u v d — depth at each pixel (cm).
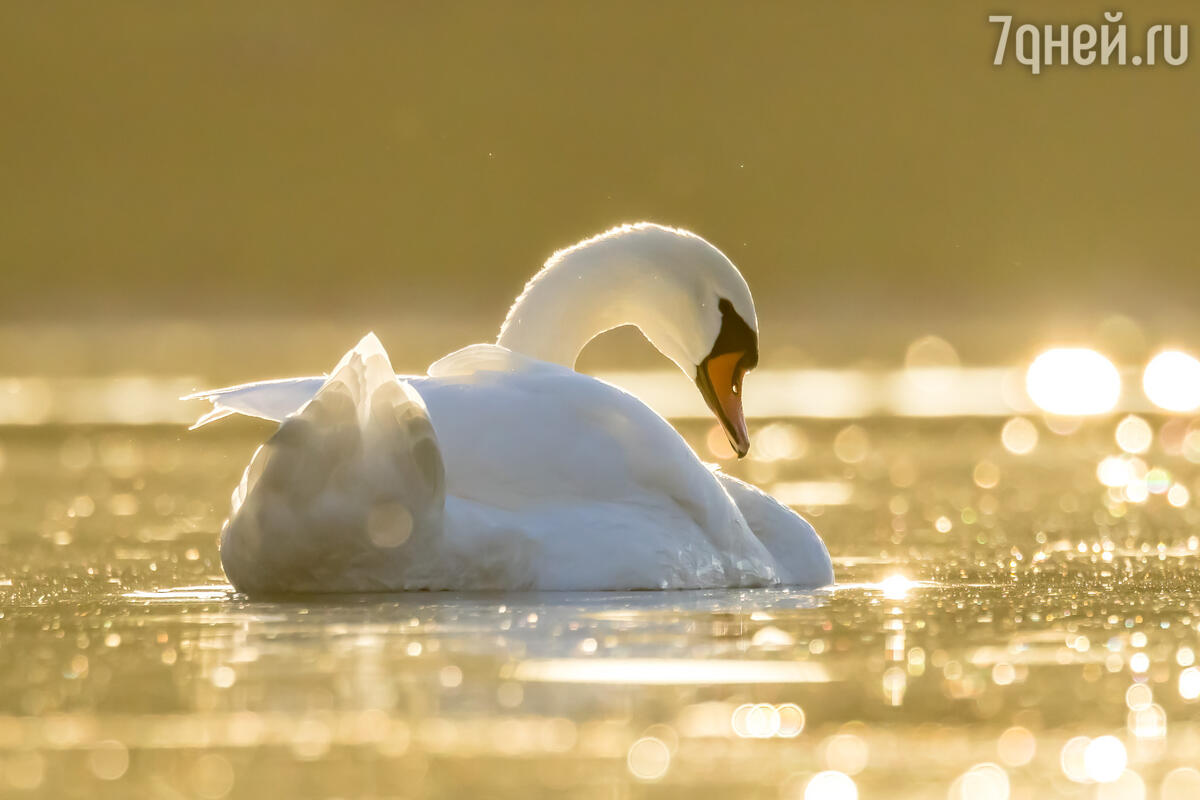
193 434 3319
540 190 9044
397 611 1094
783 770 729
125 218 8638
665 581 1216
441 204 8888
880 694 867
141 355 5259
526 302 1525
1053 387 4456
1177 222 8300
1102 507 2086
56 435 3272
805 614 1130
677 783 708
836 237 8200
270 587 1166
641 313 1520
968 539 1723
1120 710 836
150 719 809
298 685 876
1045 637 1041
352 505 1115
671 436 1255
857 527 1855
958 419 3666
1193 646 1007
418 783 705
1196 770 731
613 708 830
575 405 1229
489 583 1171
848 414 3769
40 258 8094
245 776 715
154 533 1778
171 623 1083
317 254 8431
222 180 8925
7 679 899
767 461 2889
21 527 1842
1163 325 6512
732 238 8369
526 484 1206
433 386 1226
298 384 1252
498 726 796
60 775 717
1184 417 3719
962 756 752
